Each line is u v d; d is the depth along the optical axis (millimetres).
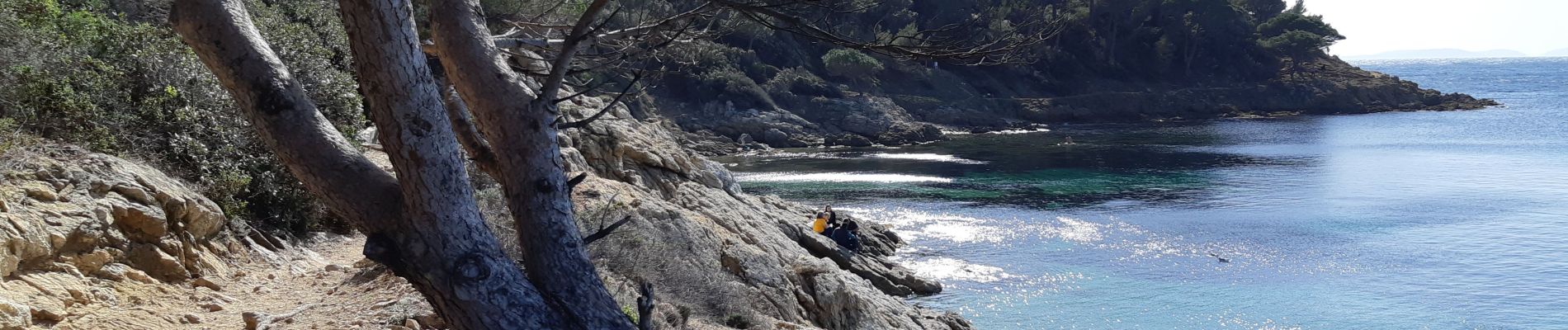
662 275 13688
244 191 13383
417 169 5699
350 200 5777
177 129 13578
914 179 48312
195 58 14727
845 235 26844
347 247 15125
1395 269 27453
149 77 14102
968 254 29031
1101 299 23797
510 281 5980
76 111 12188
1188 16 113250
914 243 30766
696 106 75000
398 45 5570
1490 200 40562
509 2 14961
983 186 45281
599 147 22578
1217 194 42625
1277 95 111188
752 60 82750
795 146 72875
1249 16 126750
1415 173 50062
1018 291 24469
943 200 40719
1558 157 57500
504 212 13570
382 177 5930
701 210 21766
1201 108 105375
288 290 10797
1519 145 65562
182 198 10859
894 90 90688
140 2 20625
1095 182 46969
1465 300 24172
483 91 6539
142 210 10000
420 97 5688
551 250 6406
